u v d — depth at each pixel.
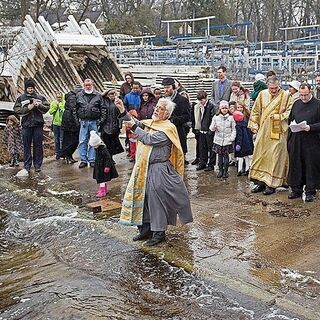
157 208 6.44
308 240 6.54
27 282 6.00
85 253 6.66
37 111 10.66
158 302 5.29
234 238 6.69
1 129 13.82
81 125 10.94
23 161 11.74
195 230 7.02
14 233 7.79
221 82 10.76
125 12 51.09
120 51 31.83
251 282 5.46
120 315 5.07
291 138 8.12
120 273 5.98
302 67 21.95
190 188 9.16
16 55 18.20
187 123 10.46
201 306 5.14
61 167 11.23
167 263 6.04
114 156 12.10
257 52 27.88
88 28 20.31
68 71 18.56
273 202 8.17
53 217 7.98
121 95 11.52
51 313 5.20
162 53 31.28
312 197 8.12
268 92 8.59
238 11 57.00
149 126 6.40
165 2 55.09
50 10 45.97
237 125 9.70
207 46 27.36
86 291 5.62
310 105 7.93
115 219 7.65
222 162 9.80
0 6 36.44
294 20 54.97
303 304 5.01
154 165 6.41
